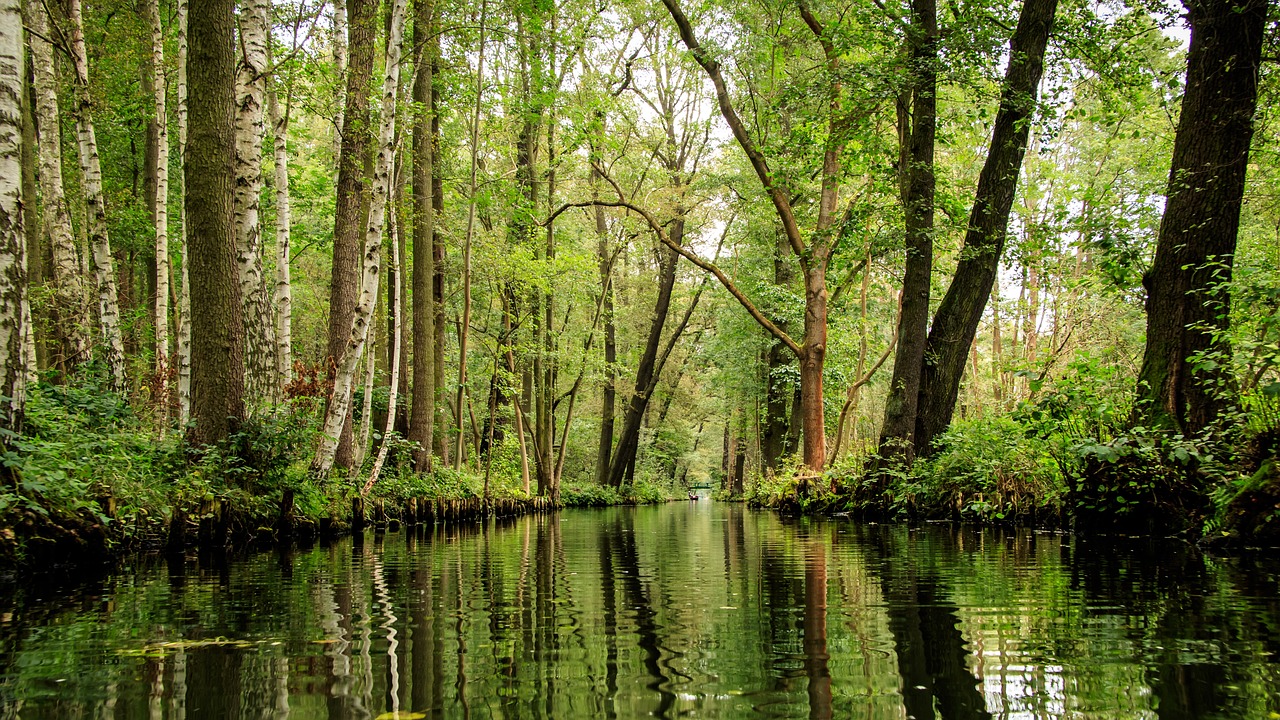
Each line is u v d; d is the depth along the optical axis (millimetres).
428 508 13008
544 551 7250
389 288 16781
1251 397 6488
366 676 2328
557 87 16938
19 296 5465
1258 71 7988
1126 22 11094
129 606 3791
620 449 31875
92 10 14102
